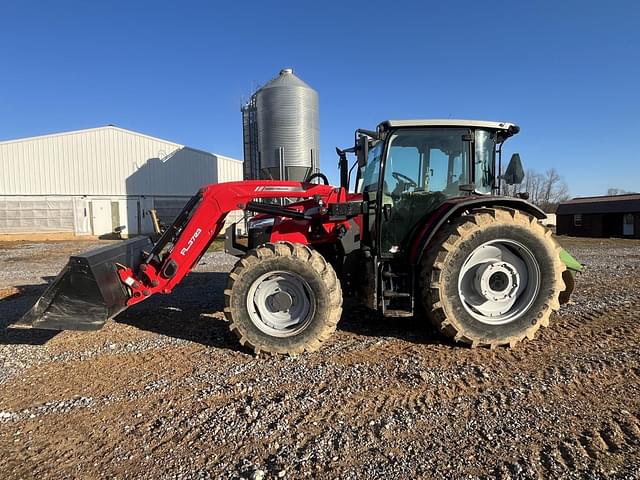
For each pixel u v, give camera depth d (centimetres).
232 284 405
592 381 334
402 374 356
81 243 1947
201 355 412
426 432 271
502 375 350
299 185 471
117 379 361
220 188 456
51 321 412
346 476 230
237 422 288
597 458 239
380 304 425
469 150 459
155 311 576
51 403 321
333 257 488
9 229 2164
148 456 253
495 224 405
